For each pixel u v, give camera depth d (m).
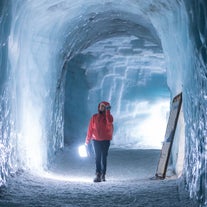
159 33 9.55
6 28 6.10
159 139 17.56
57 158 11.91
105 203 5.36
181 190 5.91
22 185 6.37
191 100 5.77
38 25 8.53
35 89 9.16
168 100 17.64
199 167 4.96
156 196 5.70
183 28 6.36
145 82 17.62
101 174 8.42
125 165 11.14
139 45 16.16
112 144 17.53
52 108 11.60
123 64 17.30
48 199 5.56
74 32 11.84
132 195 5.86
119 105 17.67
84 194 6.02
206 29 4.43
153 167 10.63
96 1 9.55
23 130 7.93
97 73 17.44
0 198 5.40
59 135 13.42
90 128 8.33
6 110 6.53
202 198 4.67
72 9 9.38
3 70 6.24
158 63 17.11
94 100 17.55
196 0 4.79
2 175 6.06
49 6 8.13
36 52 9.09
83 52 16.84
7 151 6.55
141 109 17.70
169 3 7.03
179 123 8.28
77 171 10.29
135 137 17.64
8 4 5.88
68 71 17.14
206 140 4.56
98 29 13.33
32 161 8.58
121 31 14.36
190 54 5.69
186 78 6.32
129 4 9.58
